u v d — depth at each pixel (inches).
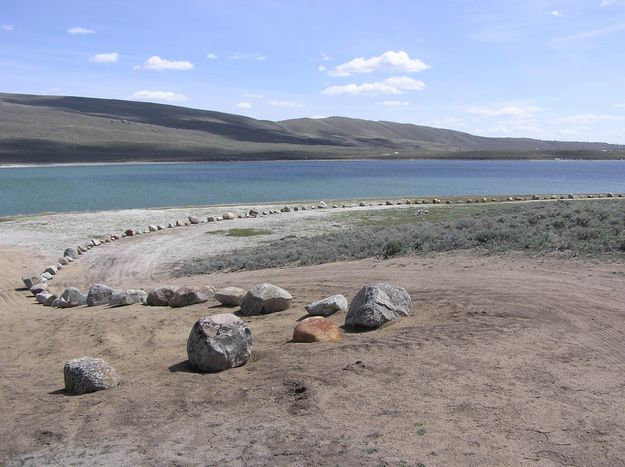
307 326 373.4
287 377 299.4
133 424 263.0
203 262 887.7
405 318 418.9
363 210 1464.1
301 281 653.3
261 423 251.0
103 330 488.7
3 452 245.0
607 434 225.9
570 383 277.3
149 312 555.8
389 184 3253.0
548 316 402.9
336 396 270.5
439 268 634.2
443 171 5147.6
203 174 4416.8
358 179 3772.1
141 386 311.9
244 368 325.7
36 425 270.7
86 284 805.9
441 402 258.8
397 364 308.0
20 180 3607.3
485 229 801.6
